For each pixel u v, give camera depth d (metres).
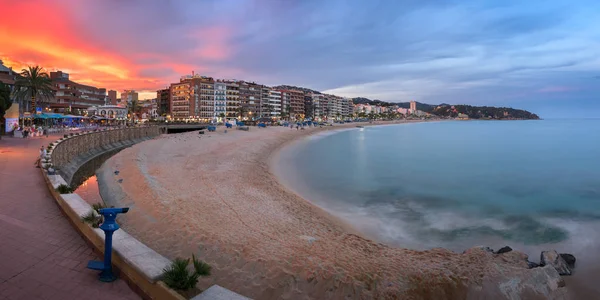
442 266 13.43
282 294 10.42
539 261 15.20
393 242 17.47
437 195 28.11
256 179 31.03
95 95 128.88
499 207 24.48
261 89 180.88
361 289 11.18
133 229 15.21
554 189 30.94
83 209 9.97
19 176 17.73
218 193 23.98
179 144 55.06
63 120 84.56
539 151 62.00
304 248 14.26
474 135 111.75
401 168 42.56
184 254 12.57
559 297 12.18
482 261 14.11
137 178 26.83
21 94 63.25
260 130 102.44
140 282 6.25
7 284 6.30
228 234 14.82
